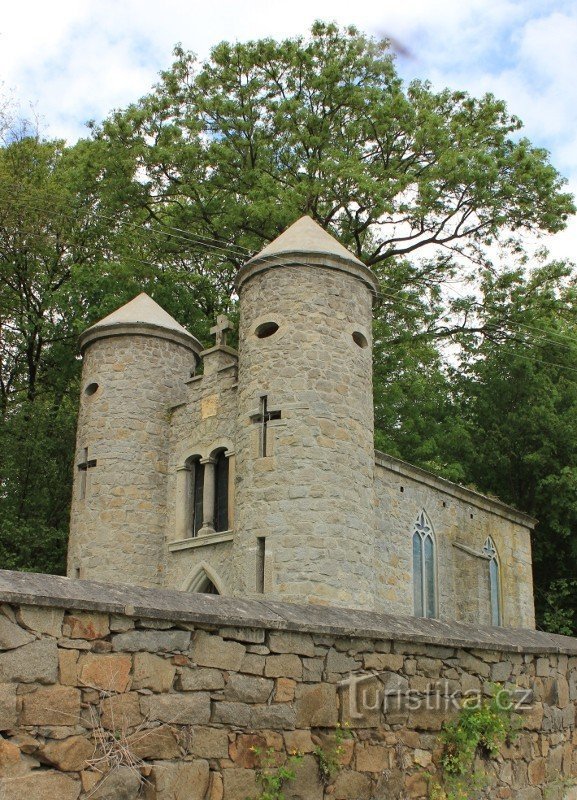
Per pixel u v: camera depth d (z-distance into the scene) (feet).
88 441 72.64
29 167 98.63
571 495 101.35
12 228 93.04
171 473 72.18
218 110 99.60
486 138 102.01
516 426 109.81
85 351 76.64
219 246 102.99
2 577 20.77
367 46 101.35
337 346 62.03
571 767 35.24
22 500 85.61
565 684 36.32
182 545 68.03
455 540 76.79
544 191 96.89
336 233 105.19
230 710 23.41
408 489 72.23
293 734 24.72
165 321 76.38
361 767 26.17
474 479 111.86
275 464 58.95
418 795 27.63
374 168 95.76
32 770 19.62
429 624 31.27
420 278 106.63
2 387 102.47
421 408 106.73
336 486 58.65
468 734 29.68
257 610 25.31
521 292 104.17
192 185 98.99
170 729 22.09
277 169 102.06
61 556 84.53
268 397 60.85
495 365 113.70
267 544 57.62
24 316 99.25
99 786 20.47
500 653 32.78
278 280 63.16
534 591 104.42
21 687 19.89
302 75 101.60
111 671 21.42
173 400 74.79
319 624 25.93
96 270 95.91
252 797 23.20
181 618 22.81
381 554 66.69
